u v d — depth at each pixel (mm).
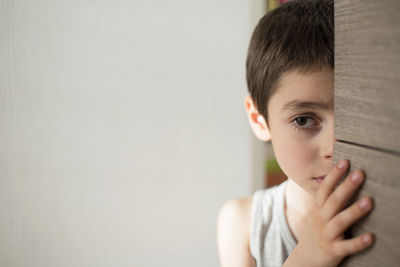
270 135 678
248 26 1475
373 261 346
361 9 343
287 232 744
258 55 656
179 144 1466
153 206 1453
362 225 365
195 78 1465
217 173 1488
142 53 1421
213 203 1493
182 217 1476
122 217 1428
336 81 391
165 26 1433
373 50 328
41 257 1357
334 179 393
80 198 1391
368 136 341
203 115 1476
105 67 1396
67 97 1369
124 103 1415
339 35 381
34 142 1348
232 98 1488
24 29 1324
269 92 615
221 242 836
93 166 1398
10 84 1323
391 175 313
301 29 608
